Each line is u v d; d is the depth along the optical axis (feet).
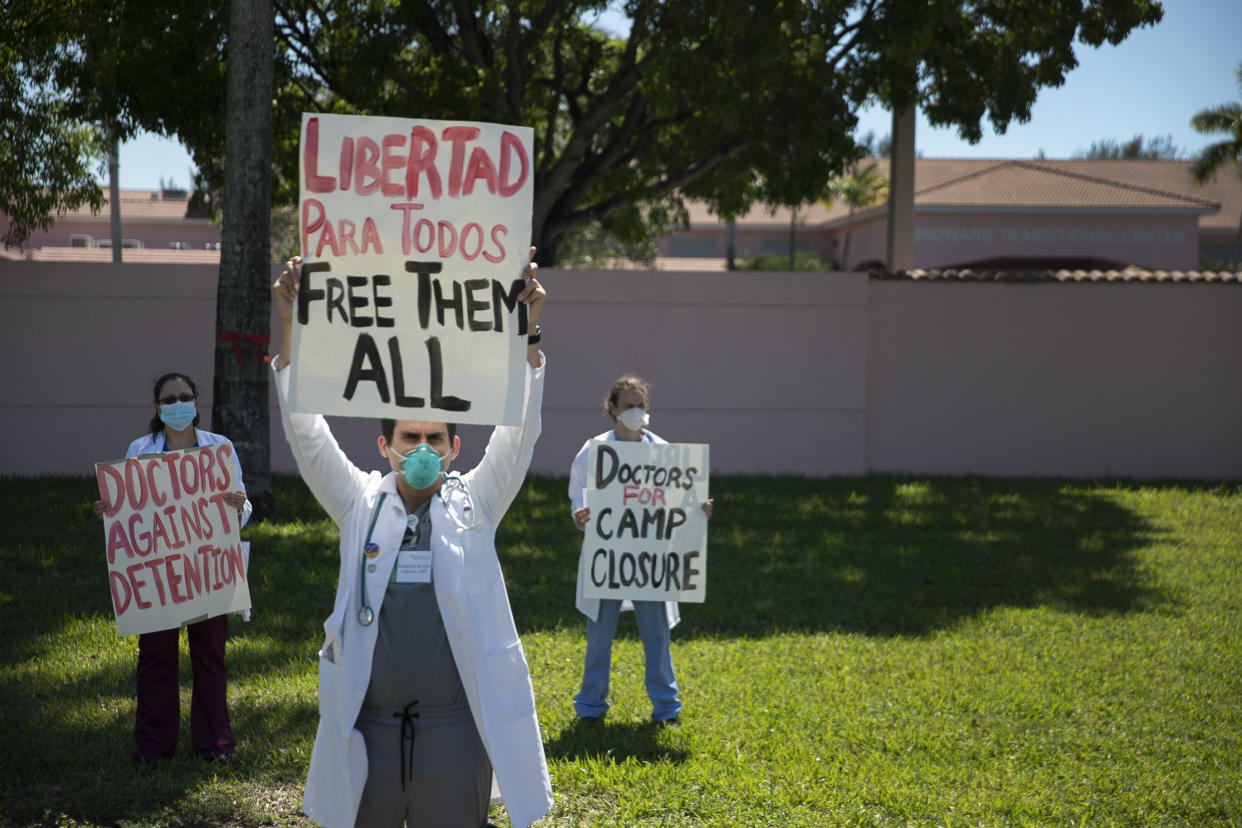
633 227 71.77
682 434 49.57
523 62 55.47
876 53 51.19
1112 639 24.66
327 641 10.99
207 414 47.03
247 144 33.99
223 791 15.56
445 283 11.15
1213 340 51.06
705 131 53.72
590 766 16.62
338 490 11.26
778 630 25.16
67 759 16.52
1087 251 148.05
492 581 11.26
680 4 46.52
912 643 24.04
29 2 41.42
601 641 19.03
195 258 119.96
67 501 38.52
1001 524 38.81
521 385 11.14
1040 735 18.52
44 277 45.96
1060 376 51.26
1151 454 51.37
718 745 17.71
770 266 161.27
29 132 43.42
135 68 42.73
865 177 156.25
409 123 11.14
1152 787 16.37
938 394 51.24
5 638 22.79
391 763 10.80
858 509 41.34
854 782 16.29
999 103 51.80
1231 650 23.82
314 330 11.06
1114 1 49.88
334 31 52.11
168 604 15.89
